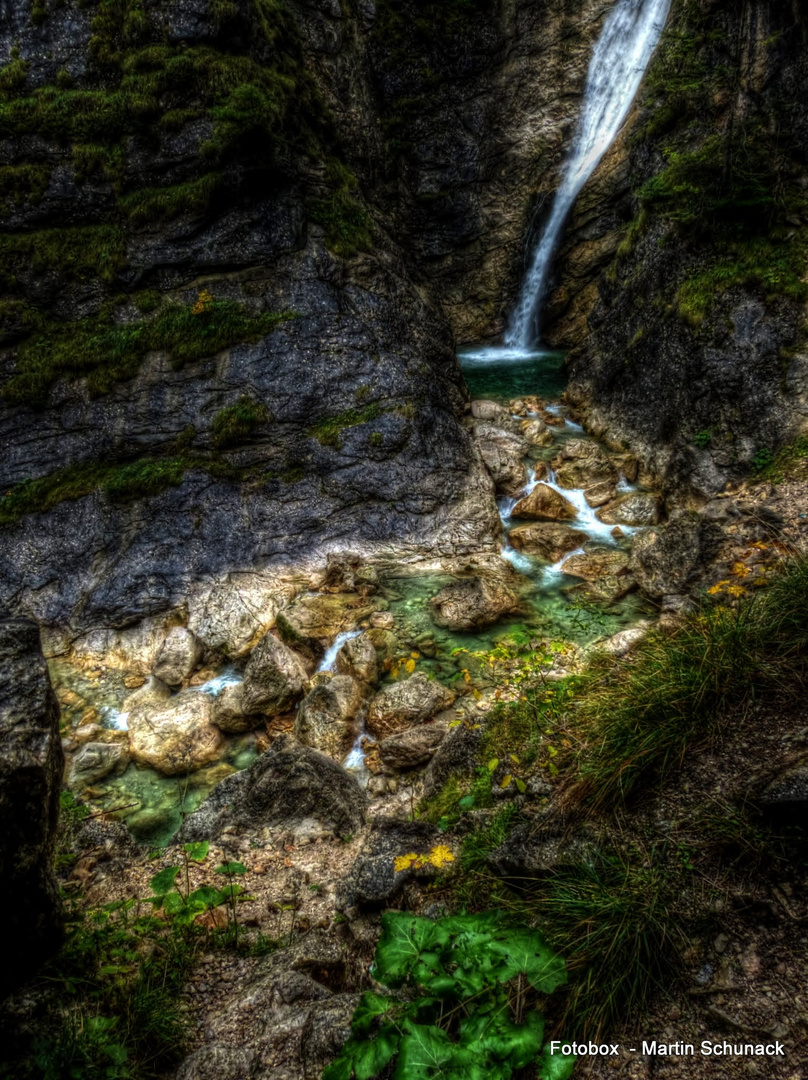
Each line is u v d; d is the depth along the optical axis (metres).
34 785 2.59
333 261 9.02
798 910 2.64
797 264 8.44
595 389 11.16
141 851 4.41
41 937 2.82
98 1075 2.54
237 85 8.02
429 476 8.61
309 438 8.50
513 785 4.04
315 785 4.67
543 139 13.96
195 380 8.38
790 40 8.70
